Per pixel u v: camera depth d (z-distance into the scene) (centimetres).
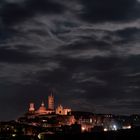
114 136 12788
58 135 16662
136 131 12338
